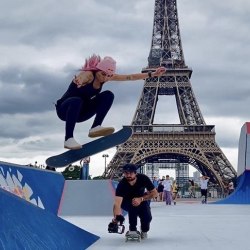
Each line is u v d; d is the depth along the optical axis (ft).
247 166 172.76
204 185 190.49
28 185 65.31
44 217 39.65
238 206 151.53
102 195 104.88
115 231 50.93
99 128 46.42
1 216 30.40
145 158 395.75
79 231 47.21
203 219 88.94
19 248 29.78
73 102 44.57
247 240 52.75
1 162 55.83
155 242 51.03
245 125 173.47
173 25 455.22
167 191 176.76
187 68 420.36
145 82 413.80
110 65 45.27
